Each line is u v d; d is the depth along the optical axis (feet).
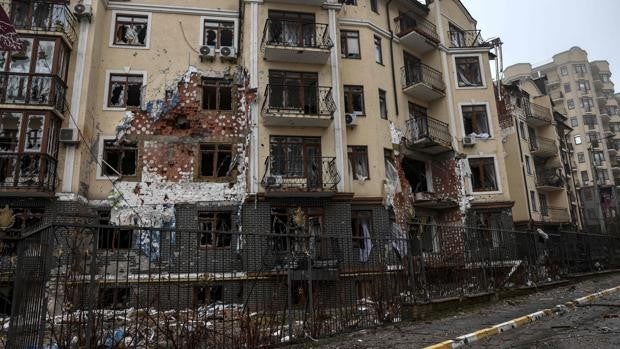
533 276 51.65
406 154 81.61
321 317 29.32
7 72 55.72
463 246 43.09
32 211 55.36
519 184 107.65
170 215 61.82
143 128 64.69
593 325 29.04
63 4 60.18
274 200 63.67
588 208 192.65
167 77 67.72
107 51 66.74
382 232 69.31
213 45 72.02
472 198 86.07
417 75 88.94
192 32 70.79
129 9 69.10
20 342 20.79
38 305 19.70
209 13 72.02
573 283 59.41
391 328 31.32
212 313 25.43
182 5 71.41
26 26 58.03
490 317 34.17
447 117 88.43
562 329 28.45
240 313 25.39
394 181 75.41
